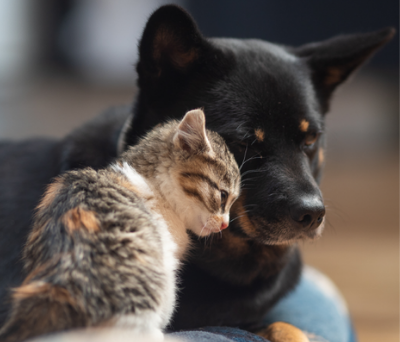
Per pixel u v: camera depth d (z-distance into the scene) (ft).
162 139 3.48
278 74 3.67
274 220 3.52
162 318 3.25
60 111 10.72
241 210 3.58
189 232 3.55
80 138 3.81
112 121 3.90
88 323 3.09
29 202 3.76
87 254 3.13
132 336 3.08
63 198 3.25
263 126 3.58
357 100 11.51
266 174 3.56
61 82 12.80
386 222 7.48
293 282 3.84
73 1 12.60
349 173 9.75
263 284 3.67
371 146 10.95
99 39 12.92
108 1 12.59
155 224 3.28
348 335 3.86
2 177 3.85
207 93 3.63
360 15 9.29
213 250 3.59
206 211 3.48
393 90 10.96
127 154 3.51
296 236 3.53
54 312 3.08
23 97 11.80
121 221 3.20
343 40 3.93
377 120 11.36
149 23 3.56
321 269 6.12
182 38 3.60
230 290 3.62
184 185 3.45
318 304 4.02
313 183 3.57
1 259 3.67
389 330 4.78
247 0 9.71
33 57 12.71
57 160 3.79
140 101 3.71
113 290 3.11
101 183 3.31
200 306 3.59
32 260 3.23
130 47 12.64
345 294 5.49
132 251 3.16
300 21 9.61
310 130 3.66
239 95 3.60
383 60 10.53
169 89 3.66
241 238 3.59
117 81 12.94
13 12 12.01
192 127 3.44
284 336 3.55
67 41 12.85
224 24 9.95
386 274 5.96
